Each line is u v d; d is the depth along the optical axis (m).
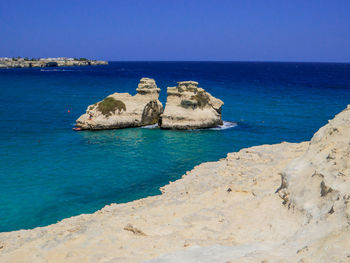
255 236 12.84
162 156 40.44
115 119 56.16
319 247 9.05
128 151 42.50
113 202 27.08
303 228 11.42
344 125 16.38
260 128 57.19
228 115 69.19
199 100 57.31
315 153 15.89
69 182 31.33
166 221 16.45
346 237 8.87
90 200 27.44
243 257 9.84
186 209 18.14
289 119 65.19
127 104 58.44
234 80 165.25
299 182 14.62
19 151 41.38
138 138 49.78
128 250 13.03
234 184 20.50
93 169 35.16
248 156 28.50
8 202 26.66
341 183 12.01
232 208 16.44
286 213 13.85
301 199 13.59
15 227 22.83
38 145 44.47
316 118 66.12
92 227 16.53
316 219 11.45
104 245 14.15
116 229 15.84
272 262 9.13
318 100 92.06
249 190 18.69
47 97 93.31
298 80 168.62
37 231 19.27
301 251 9.41
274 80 167.25
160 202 20.83
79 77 175.50
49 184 30.72
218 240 12.68
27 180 31.56
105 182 31.47
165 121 56.44
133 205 22.61
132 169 35.38
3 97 91.75
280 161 25.39
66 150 42.44
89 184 30.92
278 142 47.81
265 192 17.52
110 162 37.69
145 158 39.50
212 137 50.66
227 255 10.73
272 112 72.81
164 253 11.97
